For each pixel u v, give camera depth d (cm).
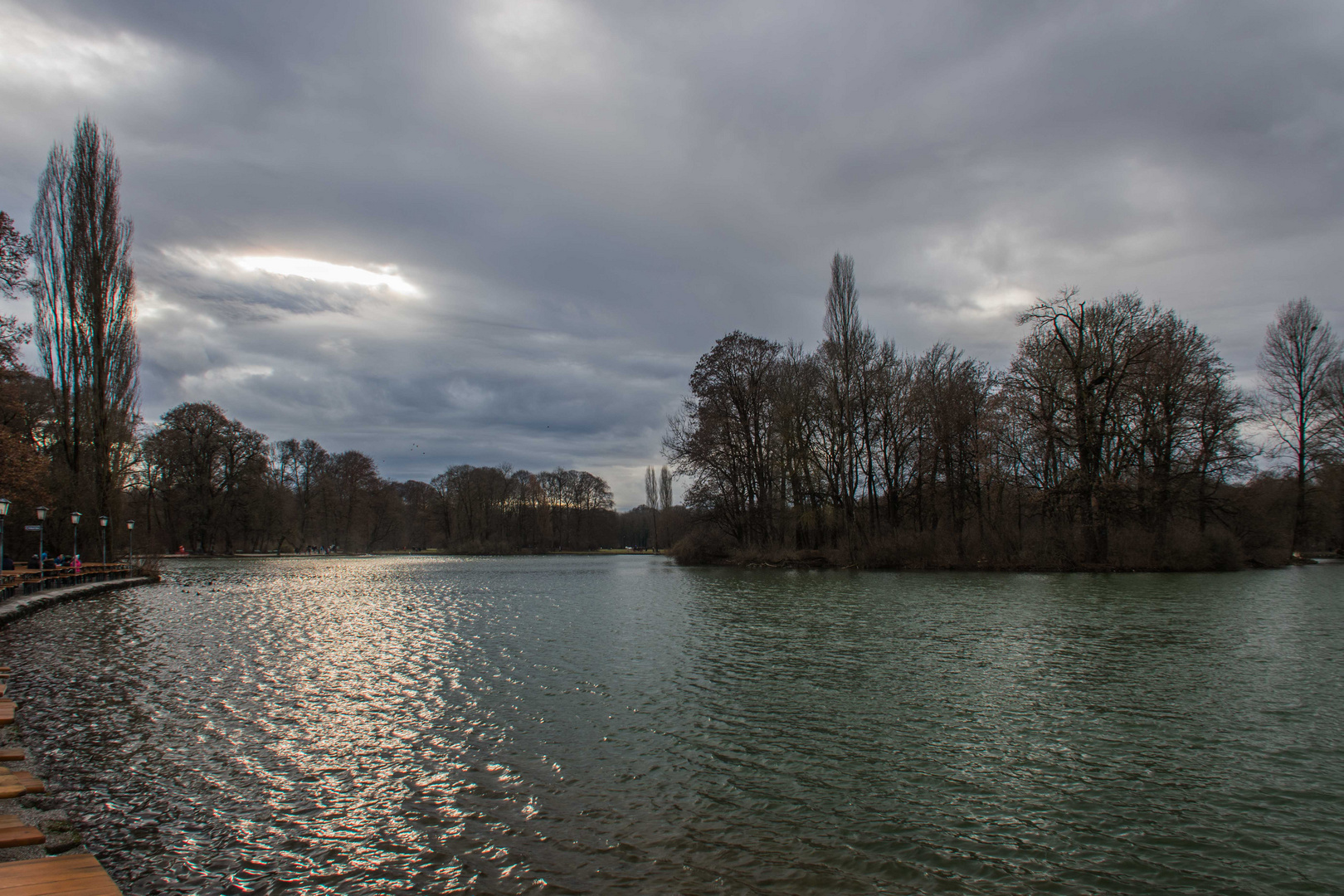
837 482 5453
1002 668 1670
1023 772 1009
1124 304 4606
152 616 2878
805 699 1397
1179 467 4638
